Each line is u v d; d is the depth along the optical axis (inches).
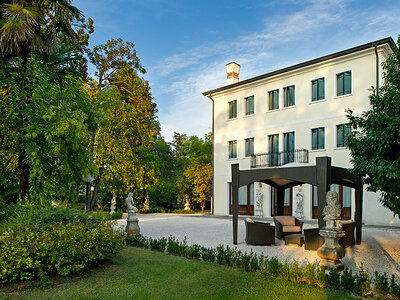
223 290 203.8
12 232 216.4
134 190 1001.5
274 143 858.8
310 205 755.4
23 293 193.8
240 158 932.0
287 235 407.8
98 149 693.3
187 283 218.7
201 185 1159.6
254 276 235.5
